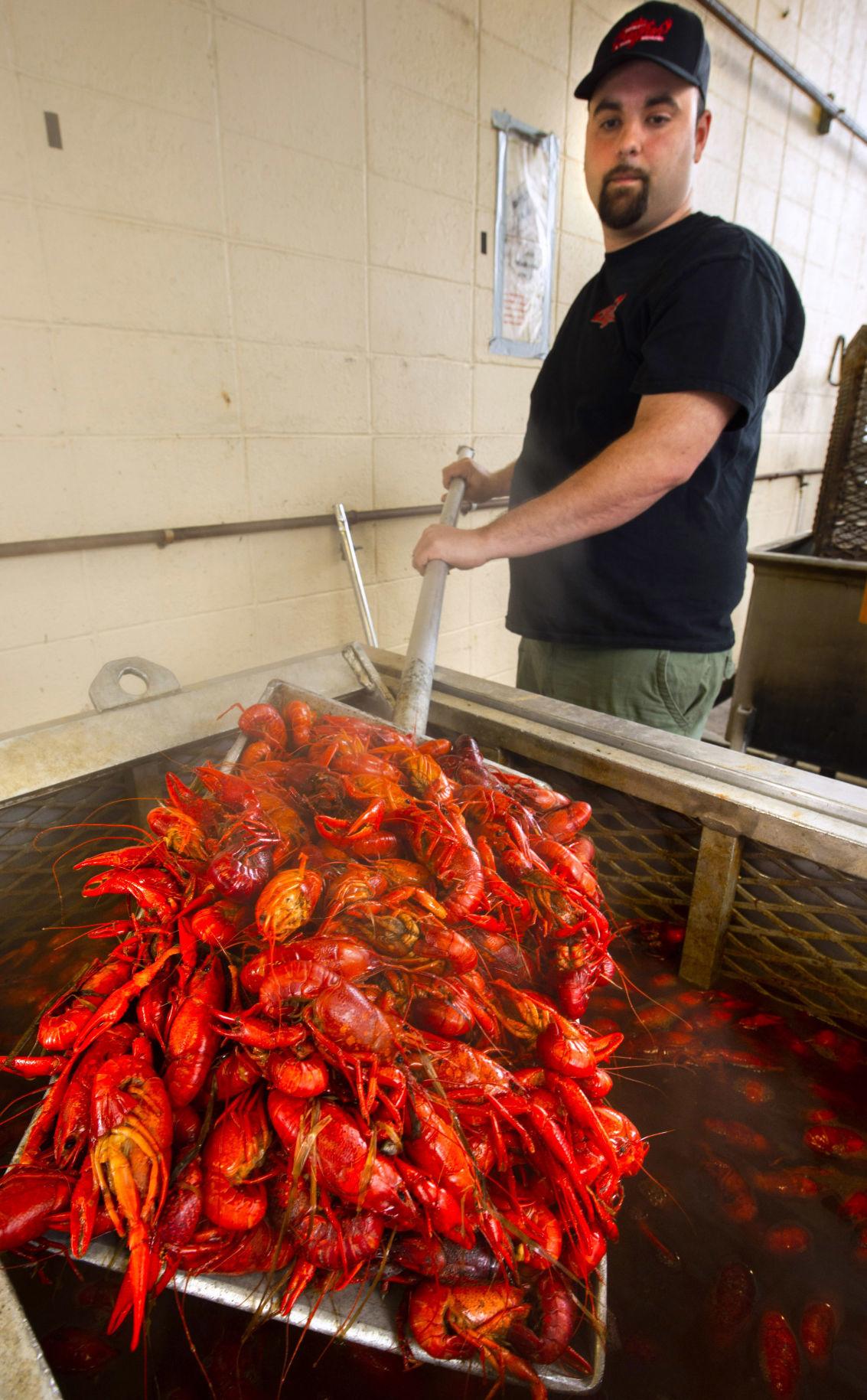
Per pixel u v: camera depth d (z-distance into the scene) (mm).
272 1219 674
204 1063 726
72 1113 692
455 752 1179
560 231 2766
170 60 1656
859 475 2605
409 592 2648
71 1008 839
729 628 1812
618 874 1204
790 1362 698
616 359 1637
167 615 2002
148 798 1174
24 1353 478
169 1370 685
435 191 2297
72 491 1749
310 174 1977
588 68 2684
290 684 1313
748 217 3760
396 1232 693
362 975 752
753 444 1671
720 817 1023
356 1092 676
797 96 3771
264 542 2164
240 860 850
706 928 1089
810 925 1008
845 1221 820
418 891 845
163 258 1758
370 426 2336
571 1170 714
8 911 1063
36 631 1783
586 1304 671
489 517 2916
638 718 1788
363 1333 631
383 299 2258
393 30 2049
